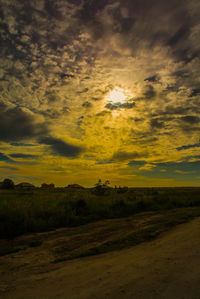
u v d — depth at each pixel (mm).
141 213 16625
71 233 9727
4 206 11414
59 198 19453
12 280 4277
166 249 5586
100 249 6652
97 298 2783
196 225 9469
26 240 8633
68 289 3252
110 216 14672
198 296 2650
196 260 4191
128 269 4027
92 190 27312
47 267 5156
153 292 2842
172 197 25250
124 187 36438
